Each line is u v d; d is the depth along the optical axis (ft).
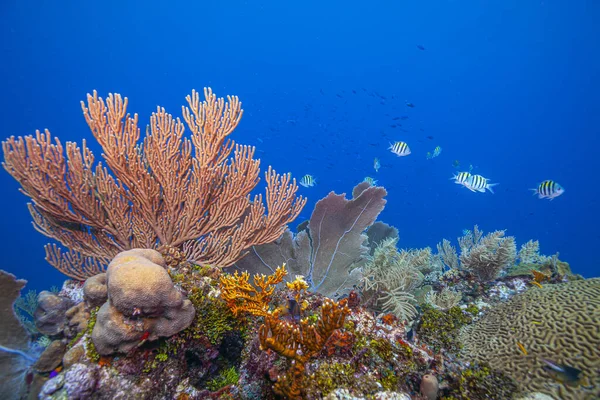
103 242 14.48
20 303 29.09
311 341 7.57
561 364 10.00
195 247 15.46
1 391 9.87
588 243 136.15
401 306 13.84
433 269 22.79
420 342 12.94
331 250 18.15
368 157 137.59
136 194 13.94
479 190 24.02
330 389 7.97
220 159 14.98
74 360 9.20
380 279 15.17
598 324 10.53
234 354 11.50
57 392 8.64
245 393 9.67
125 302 8.60
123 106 12.91
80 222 13.46
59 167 12.31
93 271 14.47
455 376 9.76
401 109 146.72
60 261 13.74
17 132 184.85
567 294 12.43
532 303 12.76
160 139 13.67
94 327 9.23
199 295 11.05
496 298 16.56
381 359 9.21
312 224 18.38
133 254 10.34
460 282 18.19
